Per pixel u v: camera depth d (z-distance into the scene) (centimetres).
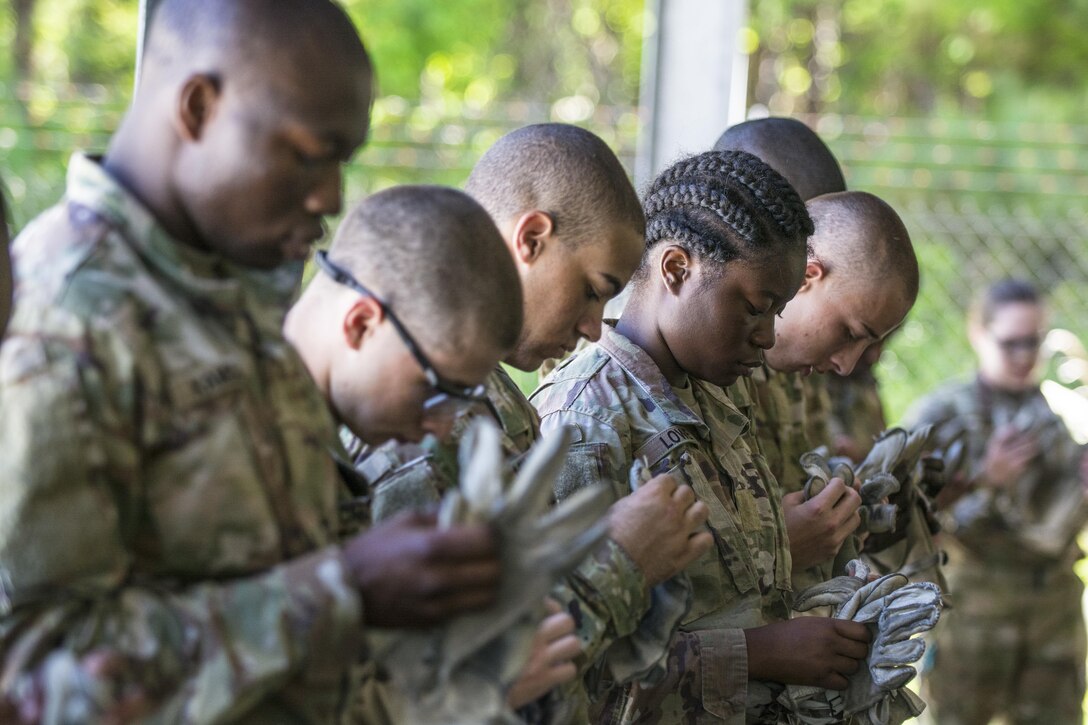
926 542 318
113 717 139
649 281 252
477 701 156
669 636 210
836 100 1407
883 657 240
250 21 154
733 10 470
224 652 143
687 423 243
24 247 154
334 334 179
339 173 162
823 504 273
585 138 231
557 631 181
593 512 155
